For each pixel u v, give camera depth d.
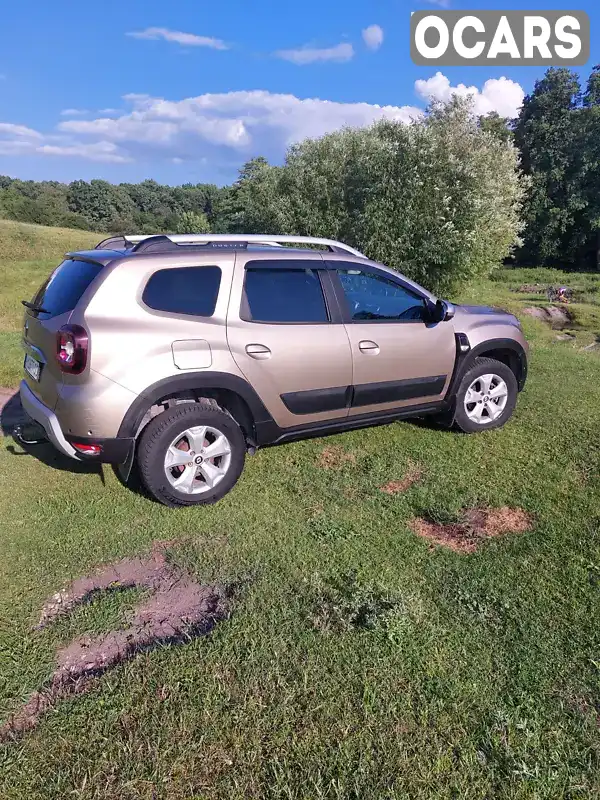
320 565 3.29
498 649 2.62
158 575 3.26
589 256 37.25
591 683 2.42
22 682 2.45
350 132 13.95
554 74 35.50
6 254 21.77
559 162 35.00
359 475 4.55
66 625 2.80
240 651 2.58
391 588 3.05
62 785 1.98
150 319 3.76
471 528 3.73
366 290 4.75
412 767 2.04
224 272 4.07
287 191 14.19
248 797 1.94
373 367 4.66
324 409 4.53
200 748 2.10
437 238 12.05
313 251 4.58
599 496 4.12
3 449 5.03
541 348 9.48
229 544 3.54
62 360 3.63
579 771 2.04
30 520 3.83
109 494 4.21
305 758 2.06
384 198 12.30
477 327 5.33
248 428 4.27
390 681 2.41
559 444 5.11
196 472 4.03
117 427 3.67
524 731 2.17
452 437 5.33
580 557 3.36
